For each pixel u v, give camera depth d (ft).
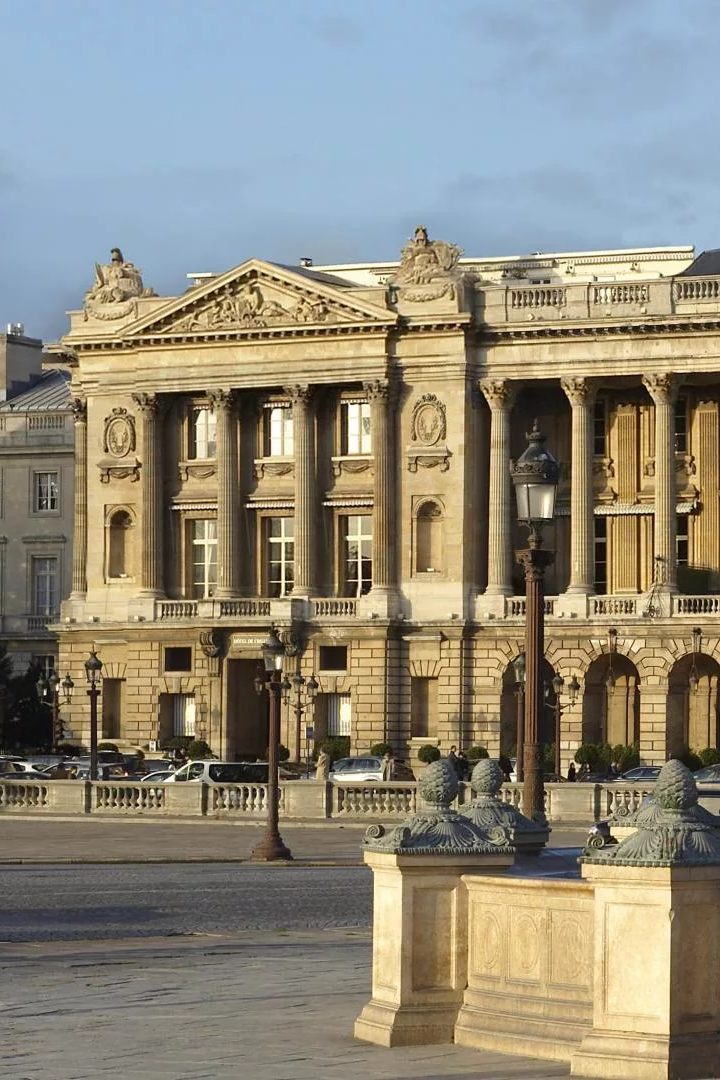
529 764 144.25
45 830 300.81
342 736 454.40
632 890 82.12
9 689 509.35
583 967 87.45
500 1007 90.22
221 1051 89.61
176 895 190.60
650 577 449.89
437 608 447.01
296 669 452.76
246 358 461.78
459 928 92.48
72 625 476.13
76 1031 95.76
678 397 451.94
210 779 371.97
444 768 94.73
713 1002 82.33
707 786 317.01
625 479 453.17
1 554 551.18
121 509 474.49
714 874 81.76
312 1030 95.50
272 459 465.06
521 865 99.45
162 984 113.60
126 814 328.29
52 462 549.54
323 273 508.53
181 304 463.83
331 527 462.19
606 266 516.32
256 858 240.94
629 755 422.41
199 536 474.49
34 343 595.88
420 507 449.89
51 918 167.43
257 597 466.29
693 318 432.66
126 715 470.39
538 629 145.07
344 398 462.60
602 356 440.45
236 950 134.92
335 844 272.51
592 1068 81.87
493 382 446.19
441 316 444.14
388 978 92.84
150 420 470.80
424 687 449.48
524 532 454.81
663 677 432.25
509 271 515.09
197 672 461.37
